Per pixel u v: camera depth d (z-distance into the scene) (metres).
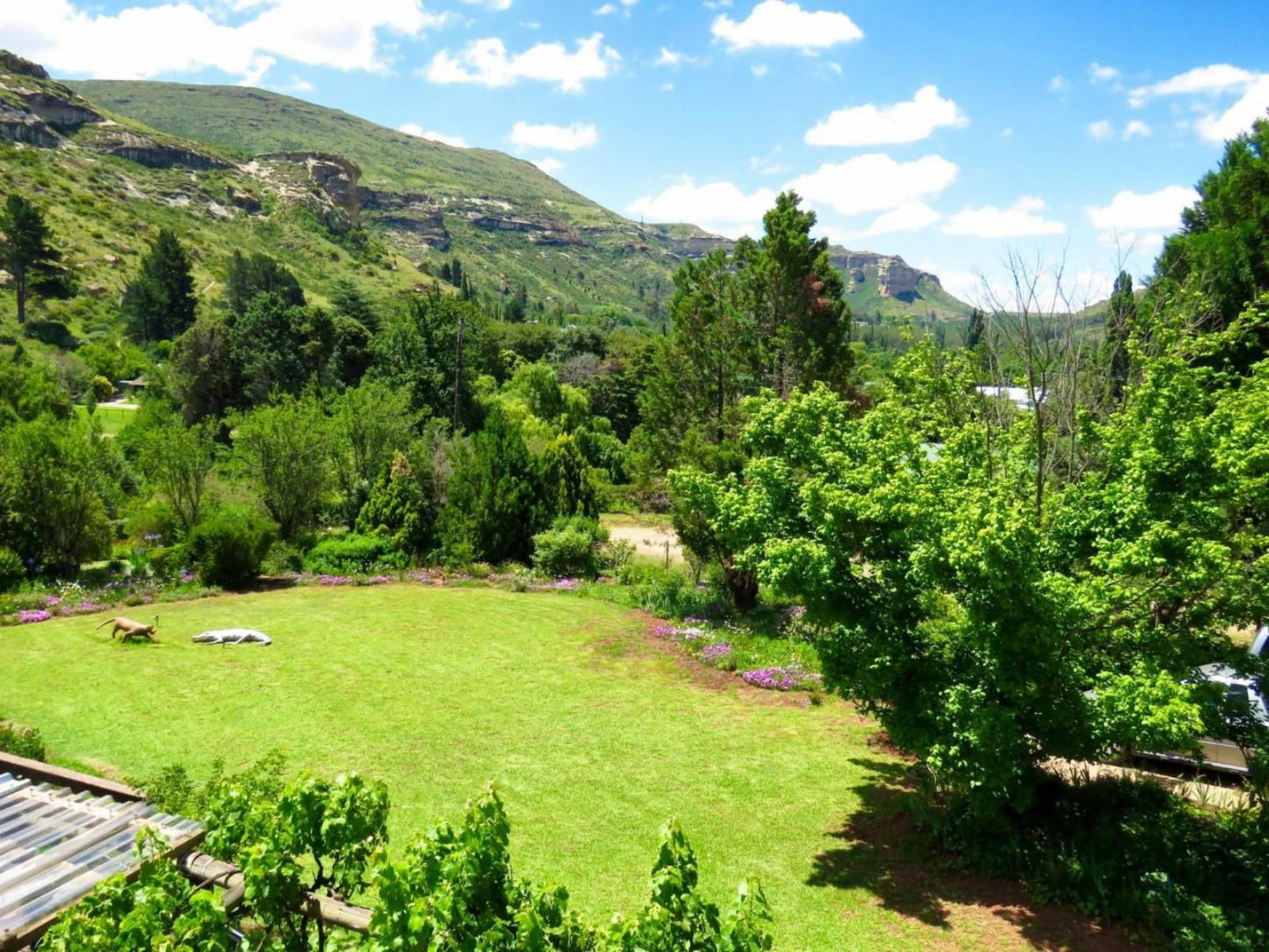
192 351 42.75
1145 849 6.67
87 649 13.90
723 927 3.38
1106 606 6.18
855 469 7.53
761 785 8.70
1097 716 6.07
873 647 6.89
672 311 23.58
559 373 64.00
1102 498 6.95
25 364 52.94
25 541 19.31
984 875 6.75
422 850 3.42
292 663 13.14
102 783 5.94
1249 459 6.10
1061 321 10.40
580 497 23.50
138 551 20.64
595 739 10.04
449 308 45.81
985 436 8.78
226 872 4.19
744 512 7.71
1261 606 6.15
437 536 22.09
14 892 4.04
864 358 26.11
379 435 26.86
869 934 5.97
